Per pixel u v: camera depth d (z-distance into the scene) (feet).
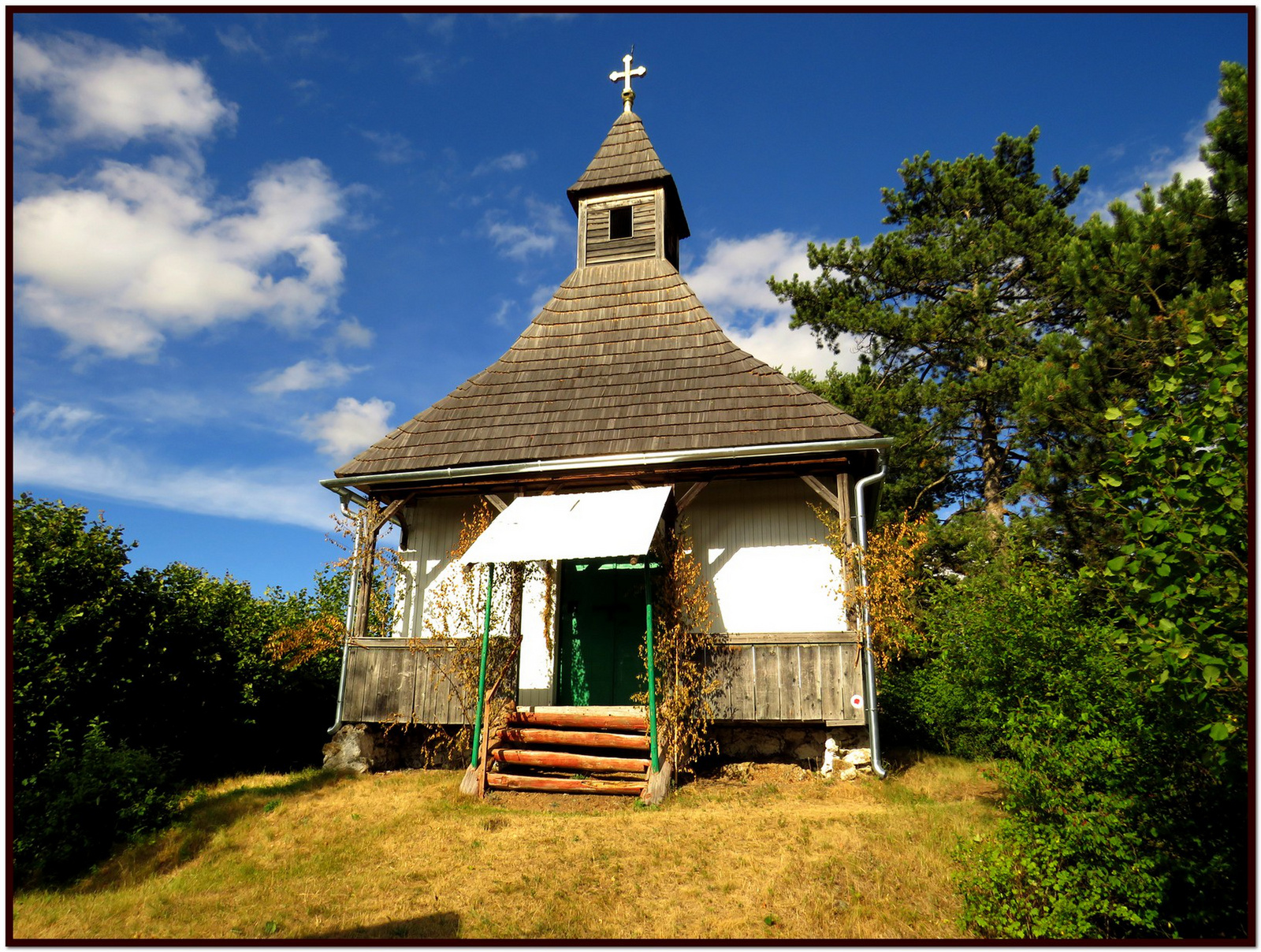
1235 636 14.24
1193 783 16.26
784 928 17.66
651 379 38.68
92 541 32.01
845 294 74.23
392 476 36.01
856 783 28.86
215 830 26.02
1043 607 25.05
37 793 23.67
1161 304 36.86
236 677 39.37
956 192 72.59
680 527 34.32
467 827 25.17
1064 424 41.70
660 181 47.37
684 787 28.91
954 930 17.10
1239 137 36.88
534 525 30.53
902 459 67.62
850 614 30.94
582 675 36.04
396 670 33.94
